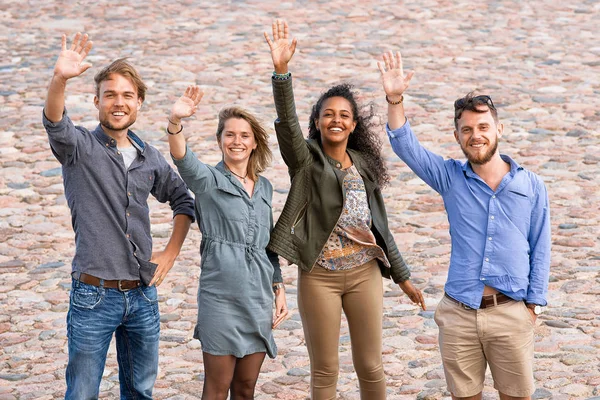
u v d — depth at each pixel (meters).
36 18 24.03
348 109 6.96
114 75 6.69
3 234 12.66
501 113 17.39
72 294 6.66
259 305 6.82
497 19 23.97
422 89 18.73
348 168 7.07
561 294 10.57
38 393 8.45
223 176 6.82
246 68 20.08
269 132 16.44
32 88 18.73
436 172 6.79
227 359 6.76
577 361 8.81
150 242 6.93
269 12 24.61
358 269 7.00
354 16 24.20
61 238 12.62
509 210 6.56
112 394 8.49
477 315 6.60
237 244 6.75
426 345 9.40
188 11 24.75
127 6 25.28
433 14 24.41
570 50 21.41
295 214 6.94
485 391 8.31
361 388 7.29
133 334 6.94
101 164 6.62
